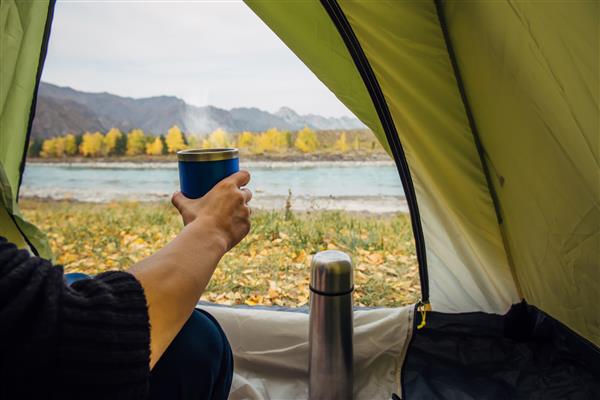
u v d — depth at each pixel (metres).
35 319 0.32
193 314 0.78
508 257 1.34
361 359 1.31
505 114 1.11
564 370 1.20
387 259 2.17
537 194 1.13
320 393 1.16
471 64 1.14
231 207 0.55
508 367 1.24
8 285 0.32
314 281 1.14
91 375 0.33
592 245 1.05
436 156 1.29
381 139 1.34
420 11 1.14
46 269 0.36
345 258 1.14
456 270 1.39
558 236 1.13
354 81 1.25
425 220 1.37
